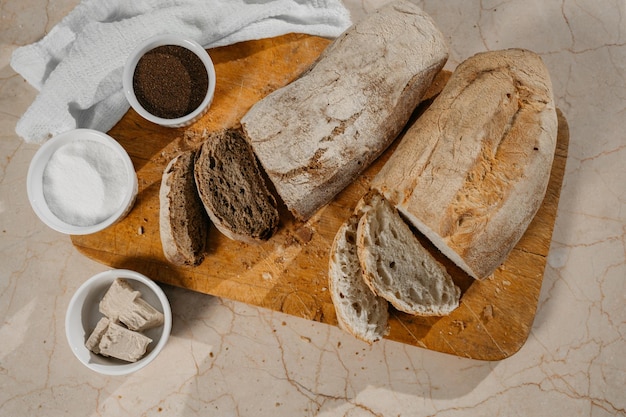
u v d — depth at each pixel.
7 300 0.68
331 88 0.59
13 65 0.66
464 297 0.64
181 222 0.60
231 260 0.64
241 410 0.68
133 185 0.62
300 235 0.64
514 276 0.64
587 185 0.71
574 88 0.72
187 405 0.68
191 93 0.63
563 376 0.69
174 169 0.61
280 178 0.60
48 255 0.69
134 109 0.64
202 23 0.64
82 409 0.68
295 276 0.64
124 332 0.60
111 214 0.62
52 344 0.68
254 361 0.68
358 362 0.68
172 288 0.68
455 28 0.73
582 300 0.70
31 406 0.67
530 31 0.73
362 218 0.59
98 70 0.64
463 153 0.58
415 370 0.68
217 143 0.62
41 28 0.71
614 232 0.70
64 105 0.64
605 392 0.69
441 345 0.63
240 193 0.62
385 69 0.59
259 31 0.65
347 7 0.72
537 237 0.64
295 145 0.59
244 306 0.69
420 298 0.61
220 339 0.68
